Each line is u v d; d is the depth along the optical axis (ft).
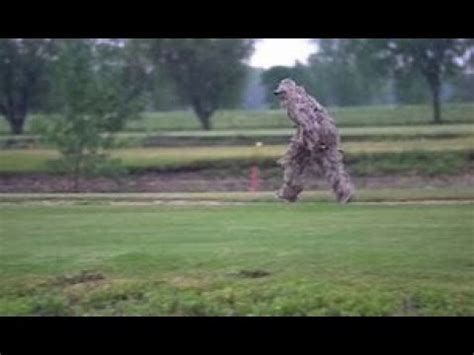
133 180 562.66
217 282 216.33
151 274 224.74
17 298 214.07
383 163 573.74
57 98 568.82
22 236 275.39
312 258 234.38
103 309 208.85
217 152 622.54
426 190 440.86
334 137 355.36
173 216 313.53
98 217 315.37
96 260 238.68
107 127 499.51
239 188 524.52
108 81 510.99
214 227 284.00
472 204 345.92
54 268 231.71
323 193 427.74
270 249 246.27
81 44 607.37
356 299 203.62
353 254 238.07
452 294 205.05
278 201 366.43
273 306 202.90
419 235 263.49
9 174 572.10
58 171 522.06
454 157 574.15
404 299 204.23
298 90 355.36
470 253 238.27
